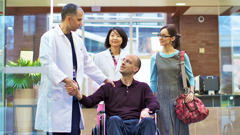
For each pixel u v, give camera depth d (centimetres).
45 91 222
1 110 217
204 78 659
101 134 263
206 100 544
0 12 217
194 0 822
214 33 971
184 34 970
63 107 273
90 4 794
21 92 220
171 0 820
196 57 972
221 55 326
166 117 345
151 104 285
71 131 281
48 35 221
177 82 348
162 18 986
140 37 981
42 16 222
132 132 271
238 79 328
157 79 358
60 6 719
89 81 358
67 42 281
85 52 305
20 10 220
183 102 342
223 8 326
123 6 866
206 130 493
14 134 219
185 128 350
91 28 978
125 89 298
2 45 217
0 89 217
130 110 291
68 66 279
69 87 264
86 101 279
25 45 220
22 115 220
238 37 327
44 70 222
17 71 220
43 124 222
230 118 325
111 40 356
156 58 356
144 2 833
